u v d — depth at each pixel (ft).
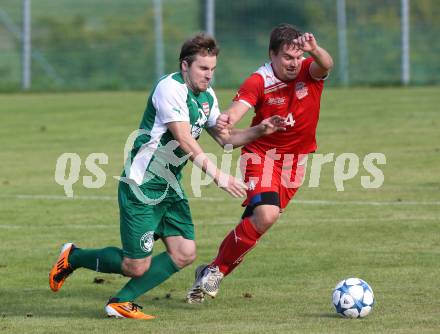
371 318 63.21
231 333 59.57
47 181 132.36
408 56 273.13
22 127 195.62
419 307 66.23
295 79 70.38
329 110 210.59
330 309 66.74
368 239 91.40
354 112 205.36
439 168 132.77
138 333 60.29
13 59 289.74
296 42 67.77
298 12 282.56
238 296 71.77
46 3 303.27
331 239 92.07
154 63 283.79
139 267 64.75
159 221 65.62
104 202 115.85
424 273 77.41
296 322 62.59
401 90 255.50
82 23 288.71
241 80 278.46
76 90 280.31
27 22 276.00
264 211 68.03
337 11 279.49
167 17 289.33
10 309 69.05
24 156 156.76
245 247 68.44
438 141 159.02
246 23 283.18
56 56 283.38
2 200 118.01
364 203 110.11
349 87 271.90
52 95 265.95
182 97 63.00
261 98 70.33
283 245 90.12
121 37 284.61
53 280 68.13
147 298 71.97
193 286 69.87
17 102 245.65
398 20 275.18
